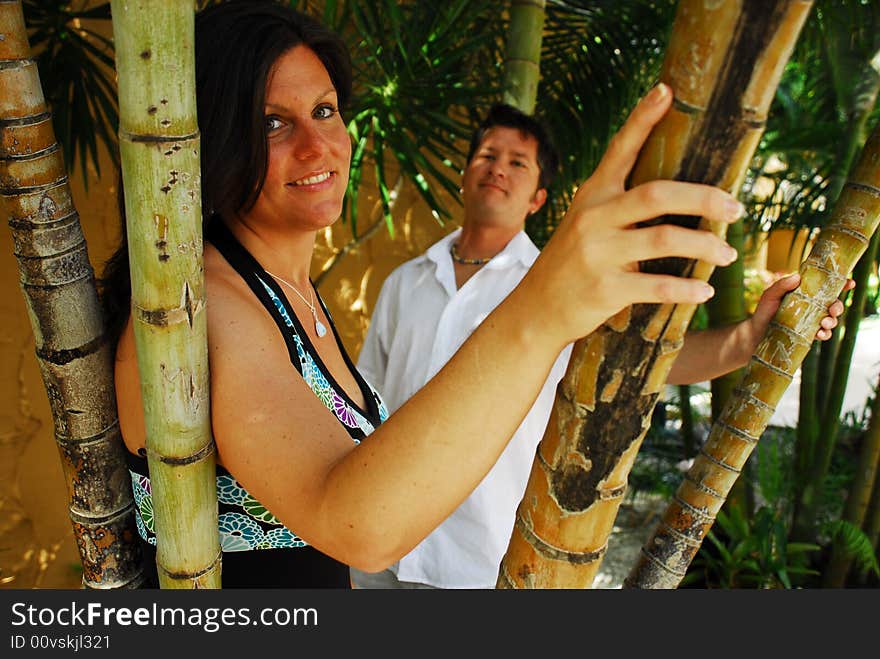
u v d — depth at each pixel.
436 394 0.63
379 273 3.83
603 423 0.64
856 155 3.40
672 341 0.61
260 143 1.03
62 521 3.07
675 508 1.23
